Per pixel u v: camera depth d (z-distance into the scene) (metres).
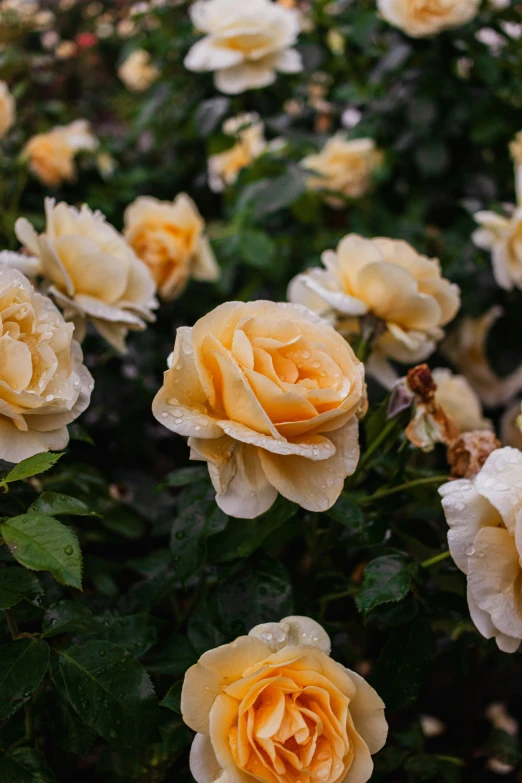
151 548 0.90
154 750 0.68
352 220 1.20
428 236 1.20
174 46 1.24
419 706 1.00
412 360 0.79
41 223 1.04
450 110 1.14
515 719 1.07
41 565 0.58
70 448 0.89
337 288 0.76
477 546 0.62
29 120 1.47
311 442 0.61
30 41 1.75
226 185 1.38
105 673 0.62
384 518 0.72
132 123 1.63
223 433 0.61
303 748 0.59
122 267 0.74
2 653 0.62
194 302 1.26
